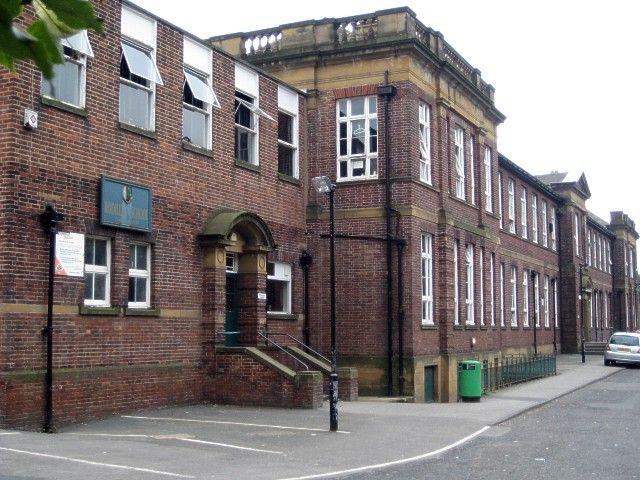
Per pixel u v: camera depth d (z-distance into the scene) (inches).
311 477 405.1
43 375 555.8
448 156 1035.9
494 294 1234.0
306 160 946.7
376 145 936.3
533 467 448.5
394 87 918.4
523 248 1635.1
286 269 890.7
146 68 673.6
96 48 623.2
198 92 743.1
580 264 2080.5
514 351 1487.5
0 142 546.6
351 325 908.6
